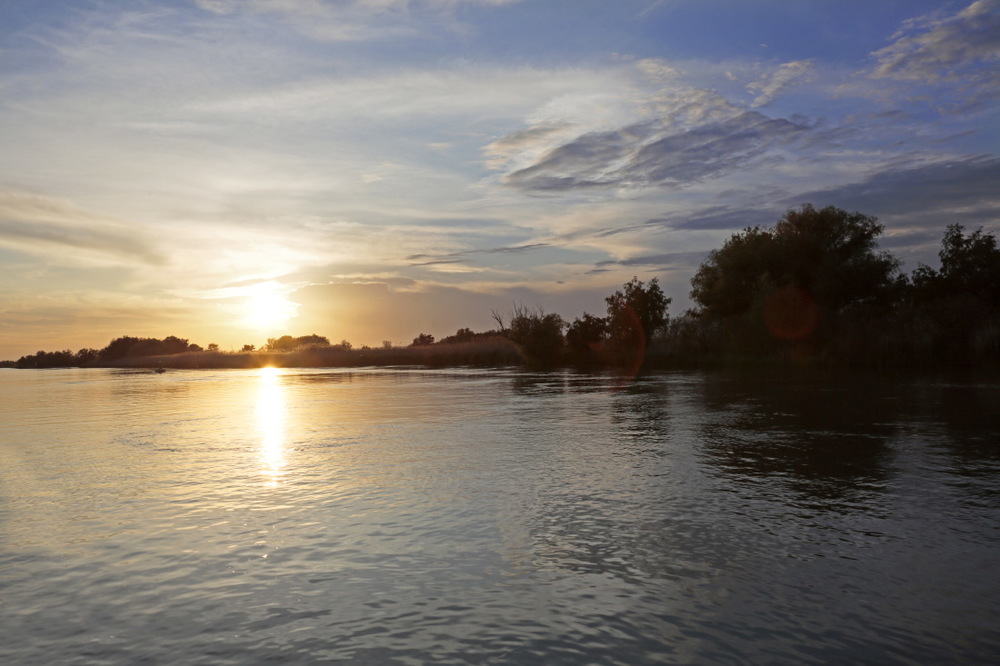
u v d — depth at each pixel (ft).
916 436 39.47
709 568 17.44
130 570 17.90
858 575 16.79
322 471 31.32
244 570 17.76
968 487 26.35
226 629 14.19
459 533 20.83
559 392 80.79
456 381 110.42
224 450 38.37
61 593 16.34
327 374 152.56
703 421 48.57
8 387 117.70
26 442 42.88
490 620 14.44
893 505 23.66
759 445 37.11
